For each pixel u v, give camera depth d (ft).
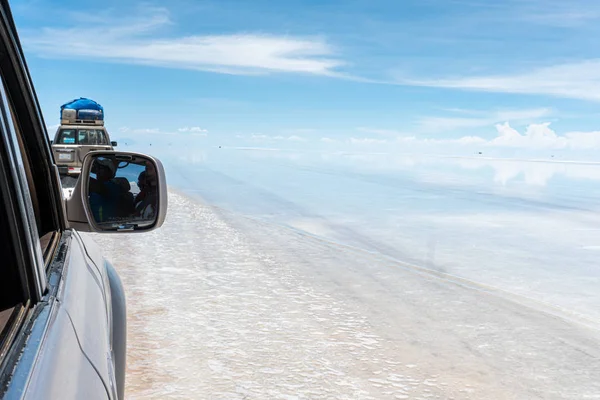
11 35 4.24
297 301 18.62
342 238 33.01
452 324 16.76
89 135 51.78
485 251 30.58
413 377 12.64
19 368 2.66
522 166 240.32
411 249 30.22
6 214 3.03
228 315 16.70
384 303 18.84
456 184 95.81
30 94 4.65
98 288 5.15
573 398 11.79
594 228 42.75
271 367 12.82
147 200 6.15
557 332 16.35
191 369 12.48
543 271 25.63
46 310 3.38
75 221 6.06
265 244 29.27
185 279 20.99
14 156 3.23
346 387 11.91
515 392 12.02
